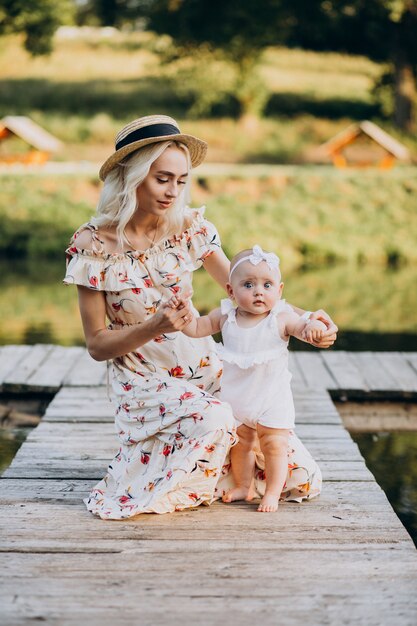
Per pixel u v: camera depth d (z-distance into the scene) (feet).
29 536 10.64
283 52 103.71
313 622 8.71
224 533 10.78
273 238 49.06
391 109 76.74
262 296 11.29
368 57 86.69
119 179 11.25
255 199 51.65
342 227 50.34
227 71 75.36
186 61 89.04
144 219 11.43
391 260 49.78
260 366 11.40
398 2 65.57
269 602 9.09
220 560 10.04
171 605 9.00
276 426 11.33
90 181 51.96
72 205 50.49
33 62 93.76
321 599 9.16
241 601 9.11
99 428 15.98
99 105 82.28
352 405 19.97
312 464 11.94
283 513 11.48
